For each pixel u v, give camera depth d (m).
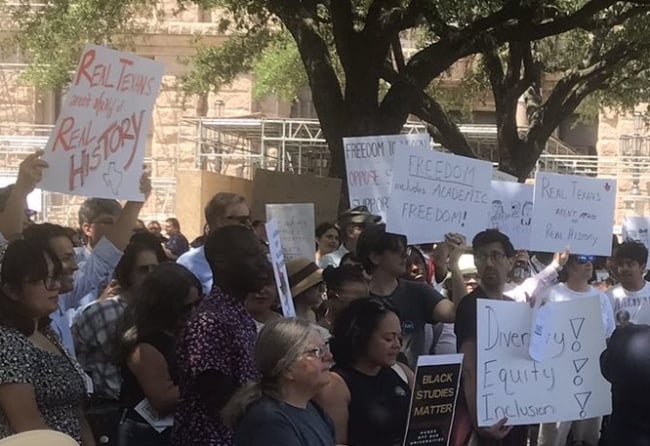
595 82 17.86
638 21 16.80
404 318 6.14
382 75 14.57
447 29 13.22
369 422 4.48
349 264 5.70
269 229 5.31
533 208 7.58
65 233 5.21
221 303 4.41
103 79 5.85
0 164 28.83
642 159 29.84
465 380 5.25
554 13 13.90
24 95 30.05
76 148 5.77
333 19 13.22
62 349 4.40
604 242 7.68
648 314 7.82
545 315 5.13
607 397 5.21
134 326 4.90
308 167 29.05
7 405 3.94
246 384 3.98
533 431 7.53
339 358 4.58
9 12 24.12
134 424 4.85
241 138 30.11
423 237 7.16
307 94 31.77
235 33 25.72
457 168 7.21
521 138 18.98
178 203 18.92
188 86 21.03
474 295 5.56
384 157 8.44
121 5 18.59
